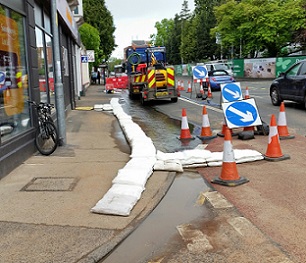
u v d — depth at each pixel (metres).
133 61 21.14
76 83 21.86
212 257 3.45
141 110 15.62
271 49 40.78
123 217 4.32
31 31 7.81
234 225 4.10
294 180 5.59
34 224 4.12
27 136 7.13
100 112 15.29
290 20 36.62
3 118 6.28
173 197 5.05
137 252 3.60
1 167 5.76
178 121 12.14
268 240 3.74
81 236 3.84
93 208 4.45
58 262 3.34
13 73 6.93
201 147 8.14
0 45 6.39
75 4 19.48
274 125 6.77
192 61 67.50
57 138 7.62
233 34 41.28
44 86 9.60
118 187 5.12
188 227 4.10
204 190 5.31
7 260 3.37
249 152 6.85
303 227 4.03
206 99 18.48
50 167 6.42
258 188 5.31
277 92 14.45
